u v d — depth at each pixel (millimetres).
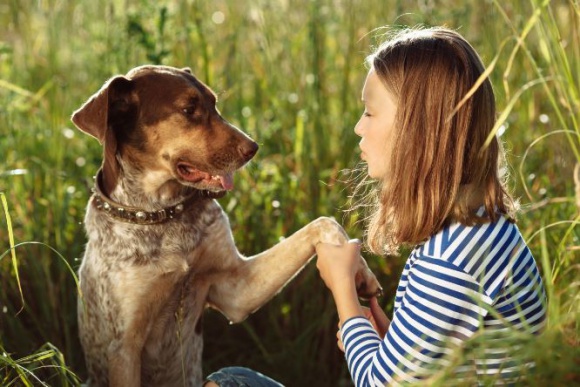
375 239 3090
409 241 2844
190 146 3834
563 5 4875
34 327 4715
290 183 5453
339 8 6441
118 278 3764
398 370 2680
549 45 3473
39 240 4848
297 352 4719
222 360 4930
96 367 4031
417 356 2668
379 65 2945
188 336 4020
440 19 5922
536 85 5457
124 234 3773
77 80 7387
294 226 5195
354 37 6297
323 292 4902
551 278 3080
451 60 2852
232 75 6438
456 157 2795
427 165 2807
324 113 5977
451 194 2775
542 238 2854
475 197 2840
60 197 5227
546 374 2486
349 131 5660
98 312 3879
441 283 2656
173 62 6117
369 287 3426
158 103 3852
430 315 2654
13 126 5711
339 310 3059
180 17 6258
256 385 3367
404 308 2723
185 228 3801
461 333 2678
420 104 2832
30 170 5438
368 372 2758
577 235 3904
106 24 6344
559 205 4586
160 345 3951
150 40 5332
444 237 2734
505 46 5578
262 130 5859
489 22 5715
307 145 5539
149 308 3818
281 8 6676
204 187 3834
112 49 5887
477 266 2676
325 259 3186
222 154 3832
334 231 3688
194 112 3875
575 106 3521
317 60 5852
